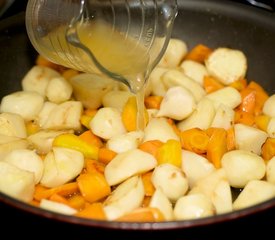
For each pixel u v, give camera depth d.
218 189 0.39
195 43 0.54
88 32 0.40
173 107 0.46
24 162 0.40
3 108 0.48
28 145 0.44
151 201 0.36
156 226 0.28
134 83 0.42
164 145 0.41
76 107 0.47
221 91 0.49
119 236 0.29
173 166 0.40
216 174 0.40
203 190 0.39
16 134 0.45
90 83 0.48
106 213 0.35
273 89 0.50
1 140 0.43
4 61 0.49
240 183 0.41
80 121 0.47
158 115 0.46
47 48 0.43
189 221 0.29
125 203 0.36
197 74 0.52
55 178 0.40
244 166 0.41
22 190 0.37
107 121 0.45
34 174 0.39
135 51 0.42
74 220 0.29
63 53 0.42
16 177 0.38
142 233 0.29
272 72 0.50
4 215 0.32
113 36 0.42
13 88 0.50
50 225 0.30
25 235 0.32
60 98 0.49
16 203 0.30
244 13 0.50
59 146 0.43
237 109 0.50
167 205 0.36
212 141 0.43
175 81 0.49
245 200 0.39
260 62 0.51
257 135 0.44
